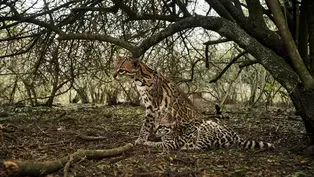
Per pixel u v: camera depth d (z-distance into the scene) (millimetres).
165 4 10469
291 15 8727
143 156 6629
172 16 10414
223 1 8672
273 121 12594
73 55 12484
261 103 23406
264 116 14391
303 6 7605
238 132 9930
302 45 7738
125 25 11805
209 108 18578
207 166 6047
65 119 12430
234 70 23516
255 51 7172
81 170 5590
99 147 7531
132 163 6109
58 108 18797
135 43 11930
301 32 7730
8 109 16938
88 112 16328
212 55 16953
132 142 8031
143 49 8453
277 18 6754
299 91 6602
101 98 24328
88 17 11570
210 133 7438
